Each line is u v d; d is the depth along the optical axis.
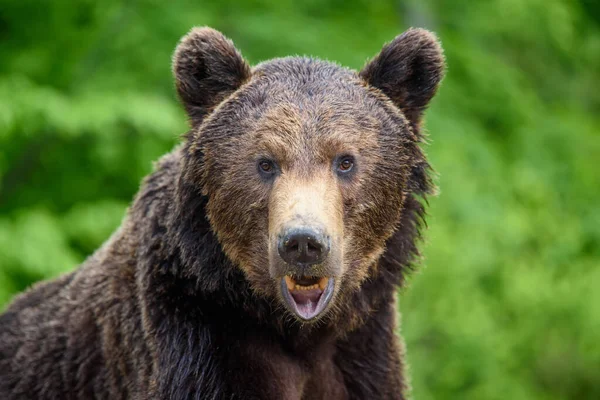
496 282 16.50
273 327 6.52
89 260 7.45
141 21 15.95
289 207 5.88
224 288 6.43
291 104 6.23
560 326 16.88
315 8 17.30
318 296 6.15
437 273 15.02
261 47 15.68
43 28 16.39
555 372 17.14
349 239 6.27
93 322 6.98
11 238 13.98
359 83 6.54
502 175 16.92
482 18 18.23
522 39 19.08
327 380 6.80
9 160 15.66
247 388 6.47
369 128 6.31
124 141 15.27
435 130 16.25
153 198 6.81
